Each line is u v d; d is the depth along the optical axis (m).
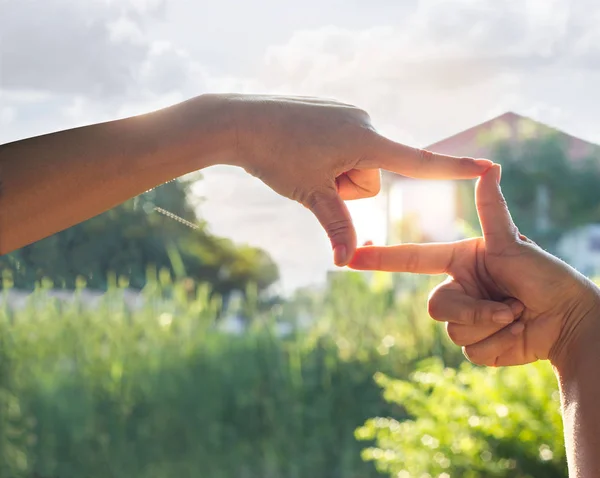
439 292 0.94
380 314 3.40
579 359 0.88
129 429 3.26
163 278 3.25
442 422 2.21
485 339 0.93
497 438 2.04
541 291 0.90
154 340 3.31
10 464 3.15
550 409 2.01
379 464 2.44
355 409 3.32
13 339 3.17
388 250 0.94
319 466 3.28
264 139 0.81
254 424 3.33
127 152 0.77
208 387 3.33
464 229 2.63
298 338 3.43
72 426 3.21
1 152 0.75
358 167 0.83
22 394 3.19
